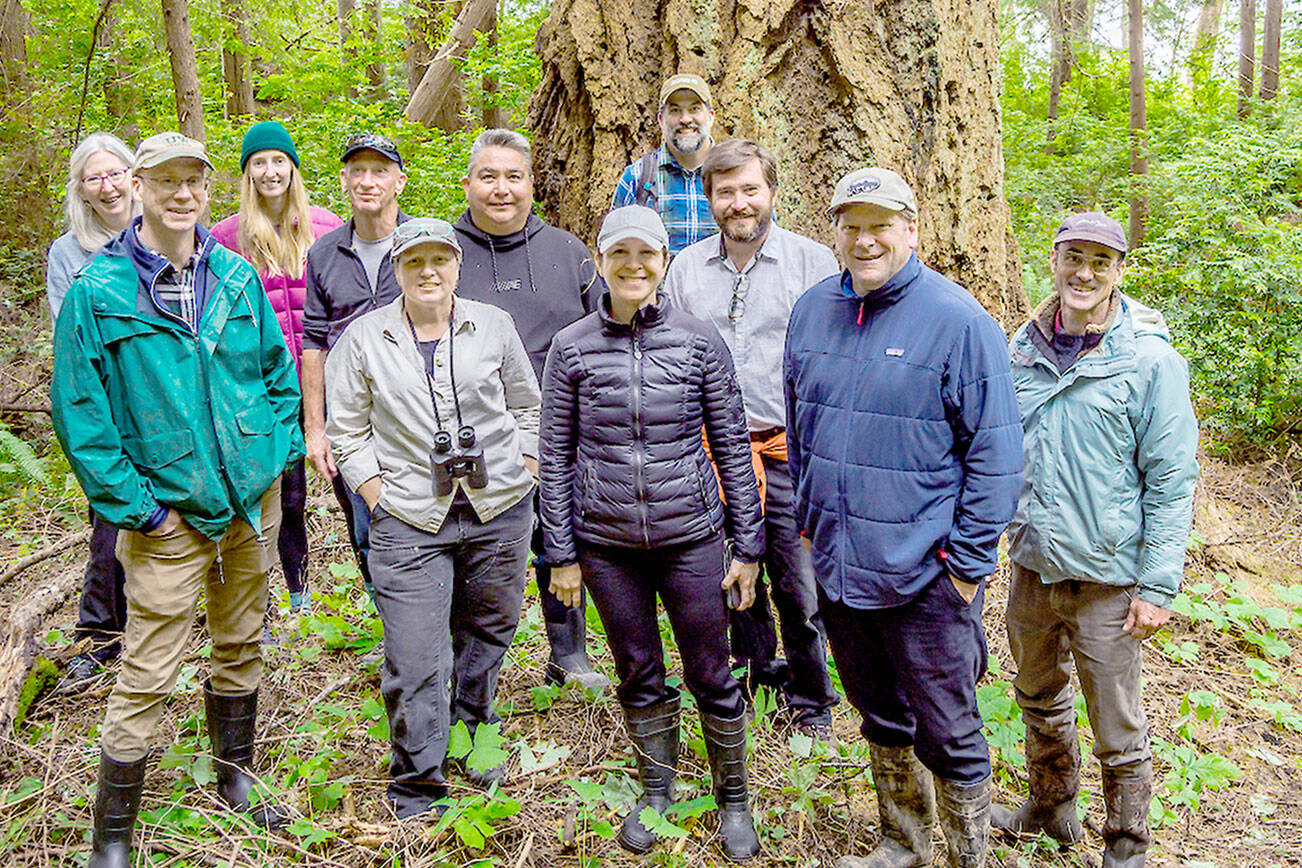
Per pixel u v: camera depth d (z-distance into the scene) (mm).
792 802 2658
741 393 2734
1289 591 4297
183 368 2248
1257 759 3215
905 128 3787
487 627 2768
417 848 2422
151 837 2430
